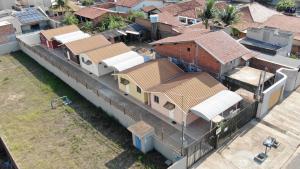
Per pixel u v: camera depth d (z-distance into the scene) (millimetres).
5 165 33812
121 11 79812
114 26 63688
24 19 70312
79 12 73500
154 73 40281
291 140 31172
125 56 47344
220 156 29328
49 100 43031
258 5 67875
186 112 32406
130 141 33406
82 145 33344
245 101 35094
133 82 39000
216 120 30781
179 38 44531
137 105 38688
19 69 54000
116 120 37156
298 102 37438
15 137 35438
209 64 40000
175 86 35594
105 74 47719
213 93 35031
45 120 38375
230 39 42062
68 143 33844
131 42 61438
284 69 38625
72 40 55688
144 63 43875
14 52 62438
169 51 44938
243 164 28359
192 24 65000
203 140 28719
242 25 56719
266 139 30797
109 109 37969
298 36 52438
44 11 79062
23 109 41125
